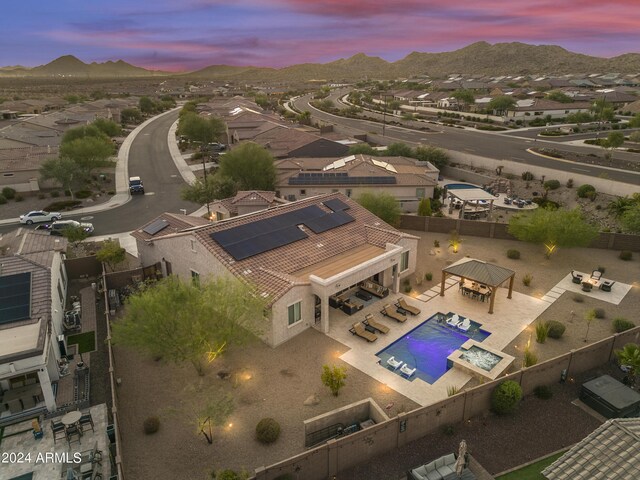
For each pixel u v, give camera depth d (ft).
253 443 73.10
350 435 65.92
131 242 165.99
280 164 224.33
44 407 80.02
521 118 425.69
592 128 376.89
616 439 51.44
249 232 115.65
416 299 118.73
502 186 227.40
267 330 97.25
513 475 66.69
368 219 137.90
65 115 406.62
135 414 79.66
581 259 143.43
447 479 62.64
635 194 185.98
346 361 93.50
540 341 98.84
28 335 80.28
